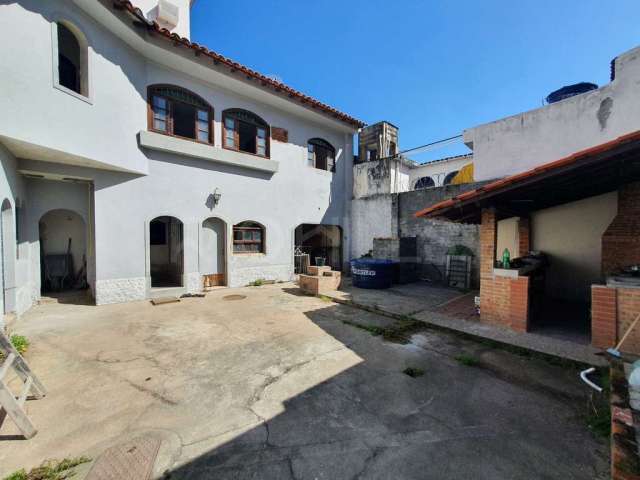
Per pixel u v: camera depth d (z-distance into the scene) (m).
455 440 2.52
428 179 16.44
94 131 6.31
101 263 7.14
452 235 9.54
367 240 12.33
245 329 5.45
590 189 5.67
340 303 7.44
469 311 6.23
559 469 2.19
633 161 3.85
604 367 3.56
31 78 5.12
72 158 6.16
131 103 7.26
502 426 2.70
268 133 10.50
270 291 8.97
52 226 8.73
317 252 13.53
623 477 1.61
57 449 2.42
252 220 10.01
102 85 6.50
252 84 9.27
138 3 8.69
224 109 9.30
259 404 3.08
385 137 14.19
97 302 7.10
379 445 2.48
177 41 7.45
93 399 3.16
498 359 4.03
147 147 7.64
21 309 6.21
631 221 5.11
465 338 4.89
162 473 2.19
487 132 8.66
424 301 7.28
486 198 4.93
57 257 8.74
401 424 2.75
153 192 7.88
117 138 6.88
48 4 5.38
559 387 3.29
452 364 4.00
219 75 8.61
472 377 3.64
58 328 5.49
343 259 13.05
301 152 11.49
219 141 9.17
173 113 8.36
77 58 6.36
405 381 3.54
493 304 5.26
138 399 3.17
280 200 10.80
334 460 2.32
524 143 7.97
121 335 5.12
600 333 4.07
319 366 3.95
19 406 2.53
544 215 7.22
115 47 6.82
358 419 2.83
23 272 6.50
